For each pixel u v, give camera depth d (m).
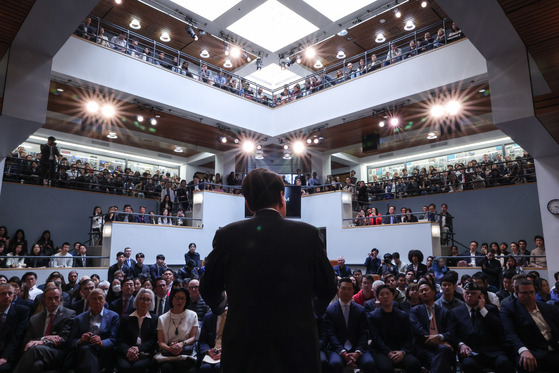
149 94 10.83
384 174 16.75
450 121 12.49
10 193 10.16
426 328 4.19
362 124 12.80
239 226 1.49
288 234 1.45
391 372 3.80
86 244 11.41
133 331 4.19
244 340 1.29
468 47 9.66
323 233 11.93
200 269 8.74
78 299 5.85
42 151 10.98
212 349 4.00
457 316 4.05
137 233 9.73
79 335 4.05
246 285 1.36
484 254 9.36
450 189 12.62
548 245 7.17
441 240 10.49
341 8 11.69
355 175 17.41
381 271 8.59
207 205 11.59
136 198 12.73
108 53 10.13
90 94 10.47
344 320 4.20
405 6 11.51
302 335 1.31
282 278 1.36
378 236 10.59
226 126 12.96
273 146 15.30
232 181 13.72
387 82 11.12
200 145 15.01
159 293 5.27
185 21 11.96
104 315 4.23
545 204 7.26
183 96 11.59
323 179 15.46
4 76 4.47
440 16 12.05
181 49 14.16
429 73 10.30
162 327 4.23
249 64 14.70
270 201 1.57
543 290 5.18
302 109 13.17
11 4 3.79
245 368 1.27
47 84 4.73
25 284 5.78
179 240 10.66
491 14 4.18
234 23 12.38
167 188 12.73
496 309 4.02
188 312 4.38
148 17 12.15
